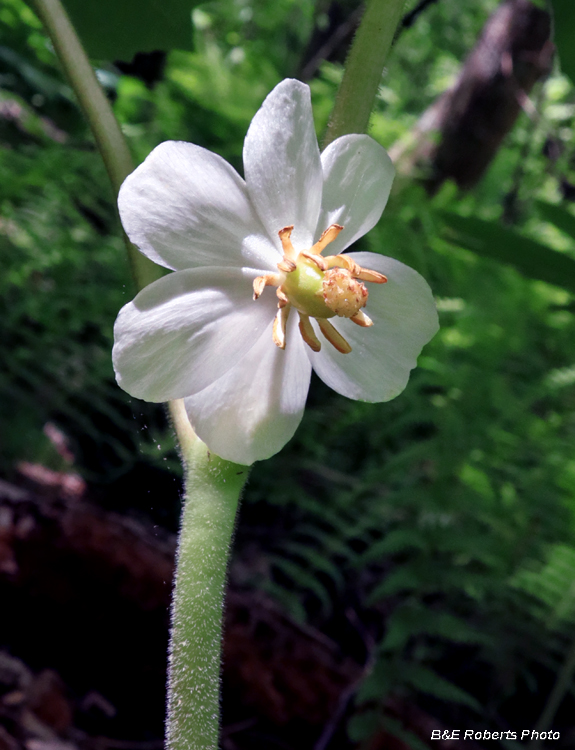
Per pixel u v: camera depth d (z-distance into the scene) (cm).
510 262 28
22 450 44
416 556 41
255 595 34
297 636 31
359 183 11
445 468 41
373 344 12
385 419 51
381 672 31
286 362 11
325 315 11
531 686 37
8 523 30
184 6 22
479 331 49
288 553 44
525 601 38
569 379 46
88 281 54
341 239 11
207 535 12
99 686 30
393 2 12
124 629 30
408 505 44
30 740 25
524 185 92
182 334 10
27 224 53
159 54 79
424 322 12
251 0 118
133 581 30
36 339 47
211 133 80
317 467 49
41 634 30
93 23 23
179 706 11
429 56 120
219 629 12
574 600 35
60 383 46
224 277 11
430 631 33
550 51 67
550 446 43
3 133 69
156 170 10
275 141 11
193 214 10
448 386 47
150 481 45
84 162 59
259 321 11
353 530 42
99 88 13
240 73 99
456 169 72
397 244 54
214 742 12
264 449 11
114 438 49
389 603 43
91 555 30
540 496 40
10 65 77
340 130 12
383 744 30
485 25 70
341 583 40
